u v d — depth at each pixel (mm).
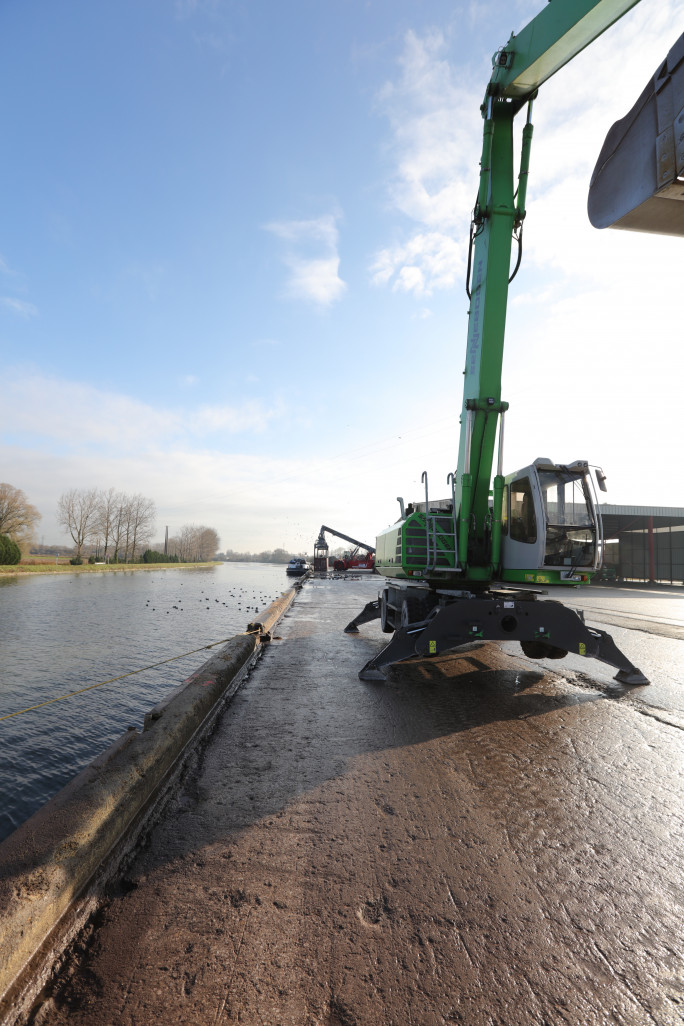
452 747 3871
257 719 4562
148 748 3359
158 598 25938
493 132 6555
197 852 2453
